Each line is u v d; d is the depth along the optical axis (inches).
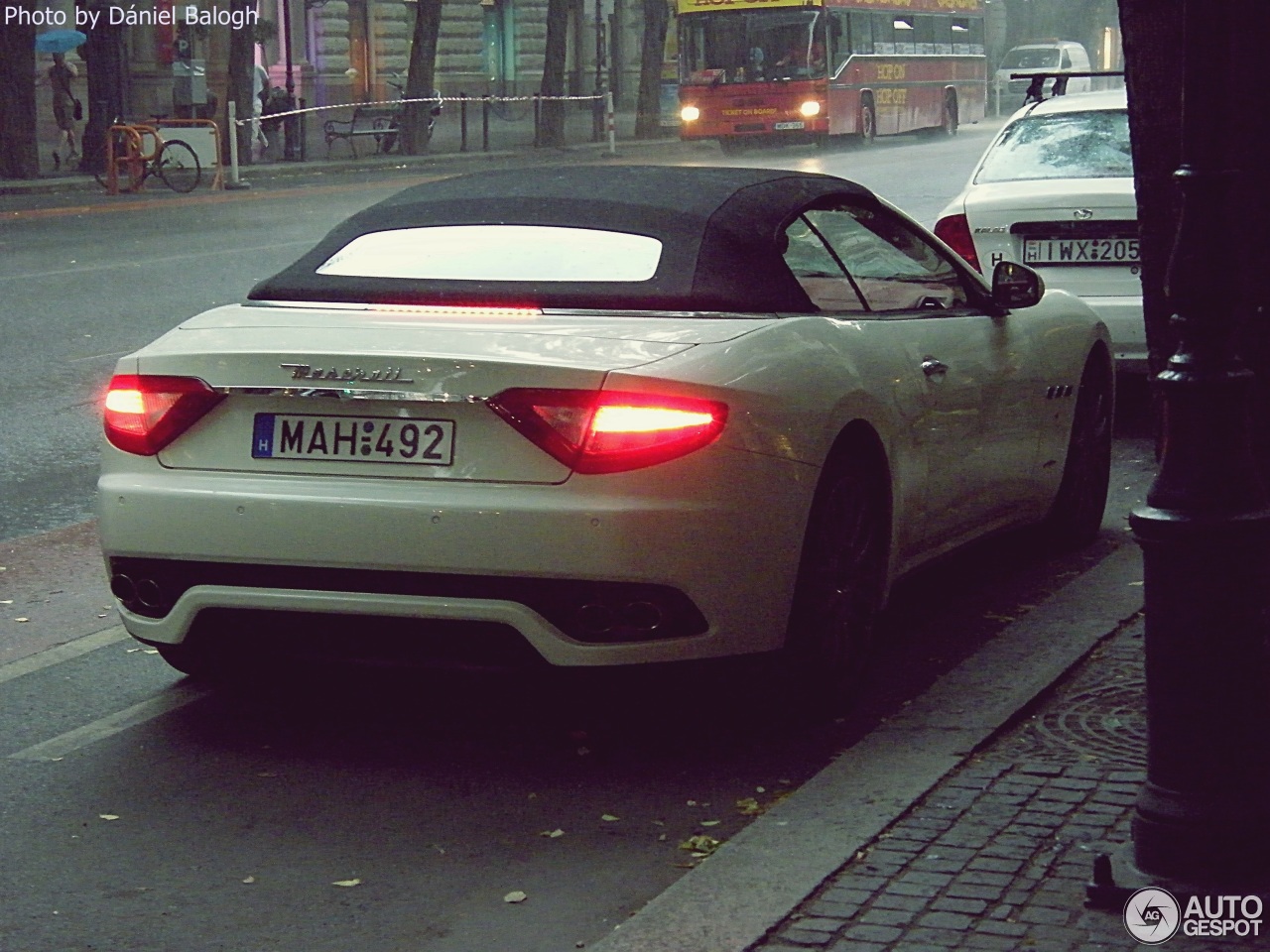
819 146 1797.5
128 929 186.2
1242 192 213.3
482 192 263.3
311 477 222.2
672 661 219.1
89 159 1365.7
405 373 217.0
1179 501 175.9
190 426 228.5
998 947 169.8
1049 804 204.5
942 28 1980.8
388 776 228.5
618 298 235.9
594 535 212.4
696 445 215.5
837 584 241.0
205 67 1964.8
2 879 198.5
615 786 224.2
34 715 253.0
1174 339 227.5
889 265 274.4
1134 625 279.1
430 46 1680.6
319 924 187.3
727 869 189.8
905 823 200.7
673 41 2534.5
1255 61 211.2
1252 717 178.4
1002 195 439.8
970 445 280.4
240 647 230.7
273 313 242.8
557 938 183.9
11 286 727.1
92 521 373.1
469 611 216.4
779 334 233.5
